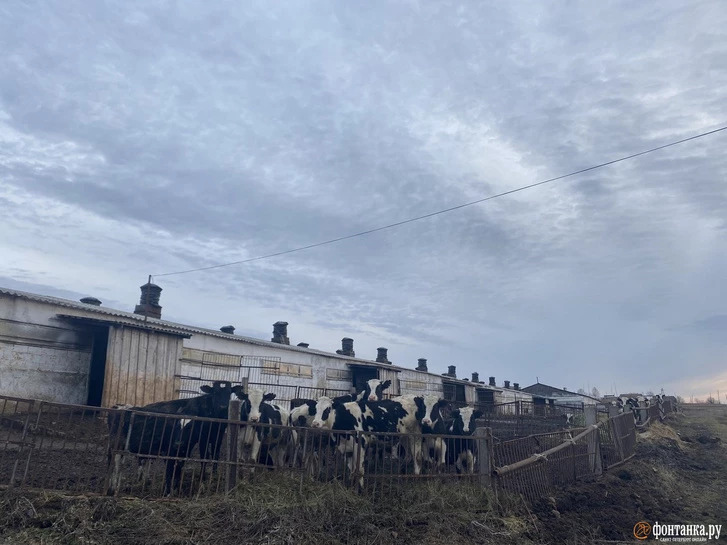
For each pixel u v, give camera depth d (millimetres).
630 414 18516
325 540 7848
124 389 17672
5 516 7473
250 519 7969
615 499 11898
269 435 11680
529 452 11891
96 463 9203
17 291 16688
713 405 57125
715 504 12492
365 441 11859
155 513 7918
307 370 27891
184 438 10898
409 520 8844
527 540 8758
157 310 23875
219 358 22766
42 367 16938
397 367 33688
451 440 13836
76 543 7098
